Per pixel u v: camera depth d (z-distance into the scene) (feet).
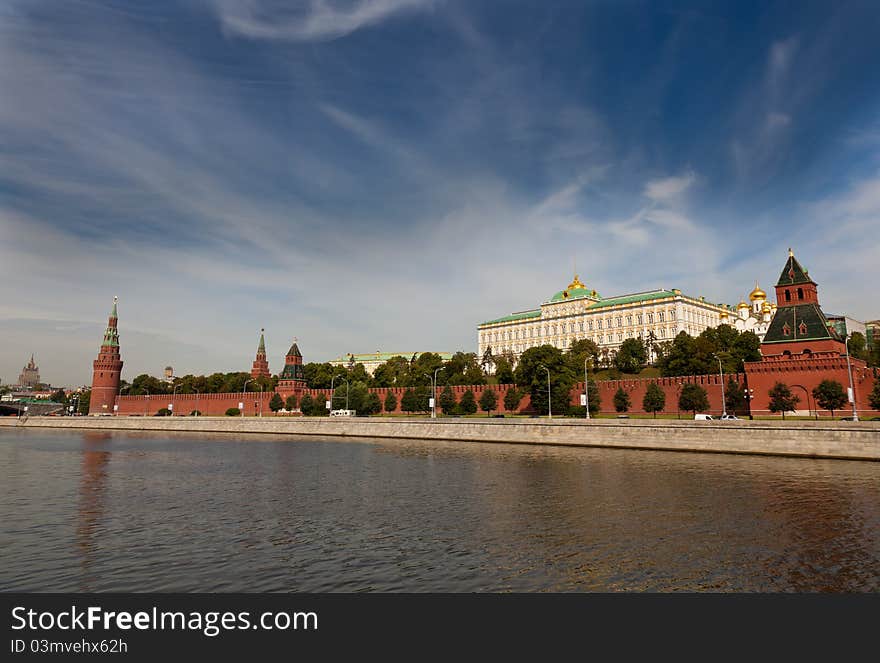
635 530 96.43
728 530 95.76
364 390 472.44
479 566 79.41
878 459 172.65
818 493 125.90
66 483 155.63
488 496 128.47
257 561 82.74
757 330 614.75
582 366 528.63
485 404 399.24
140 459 216.95
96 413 593.42
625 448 226.38
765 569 77.10
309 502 124.77
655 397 337.11
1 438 347.77
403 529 99.45
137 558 84.69
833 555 82.17
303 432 354.33
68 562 83.20
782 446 190.39
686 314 615.57
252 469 181.98
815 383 285.64
